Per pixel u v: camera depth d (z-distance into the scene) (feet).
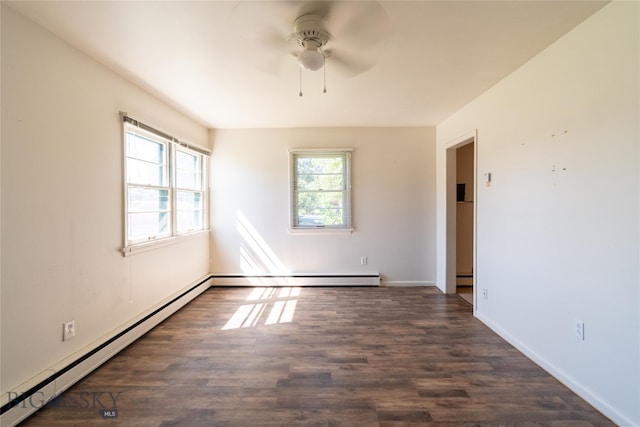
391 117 12.41
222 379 6.58
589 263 5.79
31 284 5.61
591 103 5.72
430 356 7.59
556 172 6.61
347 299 12.24
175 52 6.86
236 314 10.55
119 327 7.95
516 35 6.29
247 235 14.12
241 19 5.60
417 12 5.43
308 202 14.14
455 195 13.03
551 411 5.56
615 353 5.29
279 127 13.91
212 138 14.03
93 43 6.47
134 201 8.90
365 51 6.79
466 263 14.38
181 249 11.49
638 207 4.91
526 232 7.63
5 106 5.16
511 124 8.18
